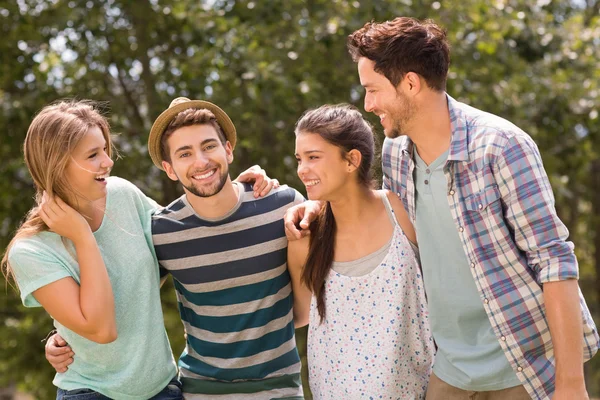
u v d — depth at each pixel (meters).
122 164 8.05
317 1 7.76
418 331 2.78
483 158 2.48
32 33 8.28
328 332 2.80
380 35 2.57
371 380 2.73
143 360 2.76
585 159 9.65
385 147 2.81
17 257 2.62
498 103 8.02
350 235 2.78
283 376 2.91
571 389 2.38
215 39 7.53
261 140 8.15
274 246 2.88
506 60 8.47
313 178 2.71
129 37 8.49
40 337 8.92
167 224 2.86
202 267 2.86
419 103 2.58
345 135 2.69
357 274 2.77
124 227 2.82
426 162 2.66
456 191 2.55
